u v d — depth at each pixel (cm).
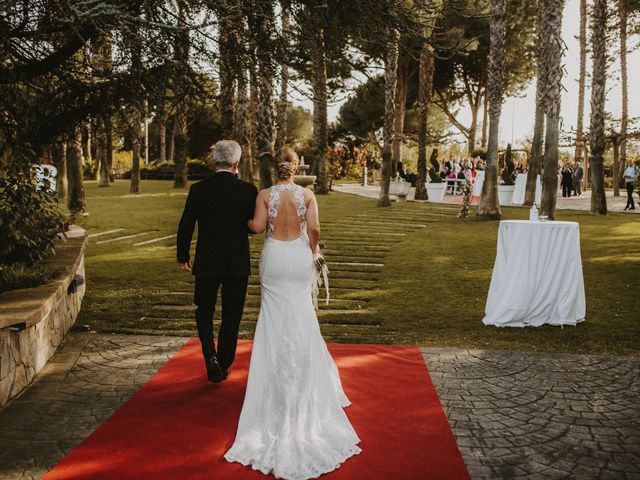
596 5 1717
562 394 436
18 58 634
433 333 600
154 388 436
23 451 337
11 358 416
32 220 612
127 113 744
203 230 436
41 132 709
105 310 675
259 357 372
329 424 357
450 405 412
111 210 1856
